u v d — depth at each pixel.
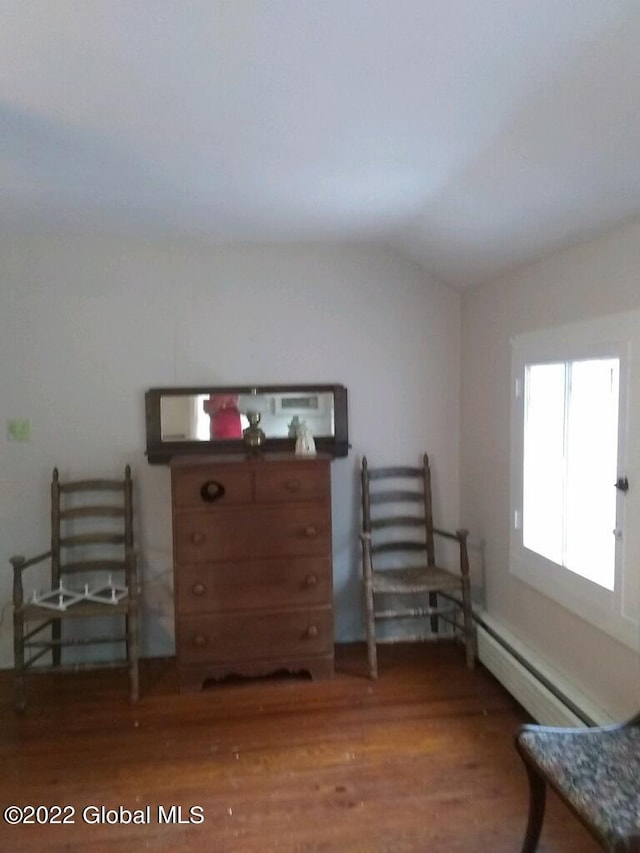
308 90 1.66
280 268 3.55
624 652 2.29
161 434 3.45
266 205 2.76
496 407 3.29
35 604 3.06
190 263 3.48
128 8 1.30
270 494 3.14
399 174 2.32
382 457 3.70
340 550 3.69
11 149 2.10
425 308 3.68
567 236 2.46
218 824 2.24
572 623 2.63
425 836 2.17
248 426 3.49
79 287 3.39
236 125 1.89
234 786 2.44
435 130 1.91
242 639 3.17
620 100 1.58
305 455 3.23
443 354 3.71
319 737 2.76
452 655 3.52
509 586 3.20
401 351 3.68
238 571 3.15
